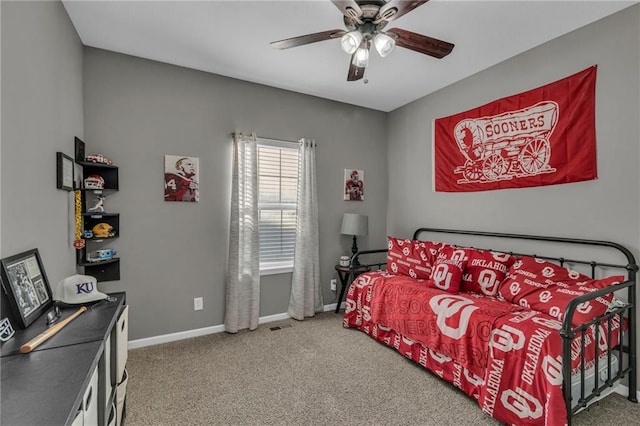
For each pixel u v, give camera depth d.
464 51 2.61
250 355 2.61
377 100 3.78
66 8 2.03
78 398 0.80
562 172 2.37
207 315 3.05
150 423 1.78
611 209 2.13
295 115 3.52
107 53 2.61
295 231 3.60
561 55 2.37
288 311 3.53
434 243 3.19
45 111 1.66
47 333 1.17
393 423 1.80
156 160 2.80
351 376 2.30
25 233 1.40
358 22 1.78
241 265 3.14
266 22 2.21
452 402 2.00
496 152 2.84
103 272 2.60
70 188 2.03
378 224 4.18
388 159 4.19
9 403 0.77
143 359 2.52
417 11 2.07
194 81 2.97
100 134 2.58
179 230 2.91
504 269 2.53
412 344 2.50
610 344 1.88
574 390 1.69
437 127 3.44
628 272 2.03
